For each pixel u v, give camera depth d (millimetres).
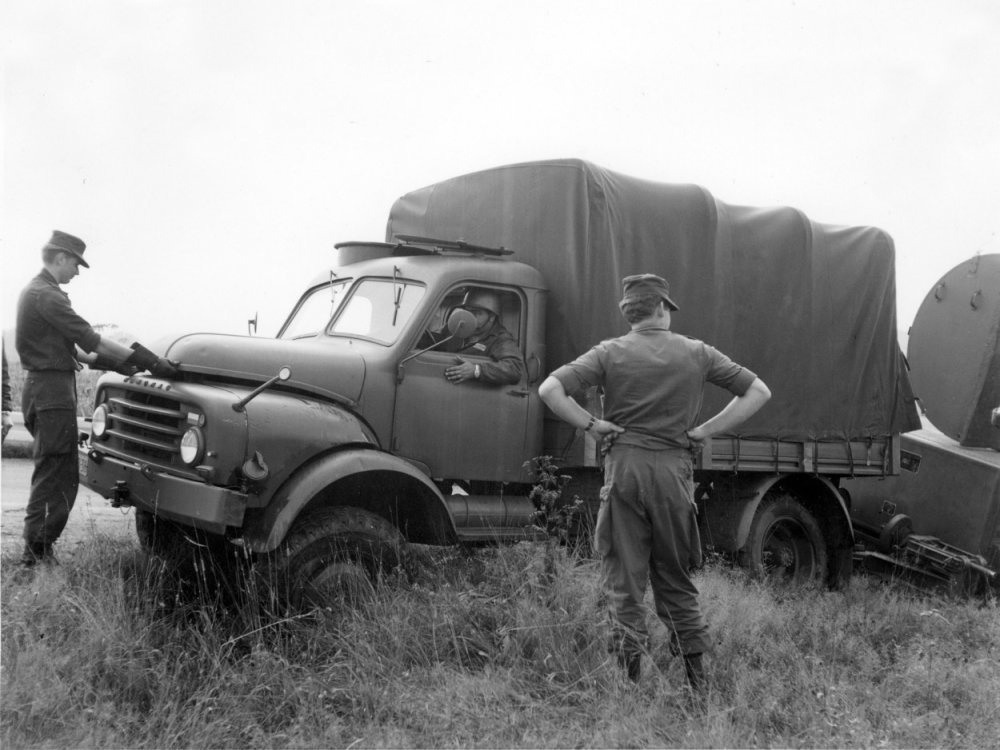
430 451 5359
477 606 4664
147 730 3484
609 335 5957
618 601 4156
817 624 5398
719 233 6727
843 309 7445
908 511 8250
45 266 5383
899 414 7852
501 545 5395
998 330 8016
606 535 4230
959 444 8156
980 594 7586
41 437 5207
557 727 3672
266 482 4543
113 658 3939
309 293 6277
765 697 4020
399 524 5156
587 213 5930
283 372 4559
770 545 7203
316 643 4207
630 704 3789
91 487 5168
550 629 4457
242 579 4781
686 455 4211
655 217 6406
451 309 5598
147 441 4785
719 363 4309
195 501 4406
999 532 7629
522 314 5816
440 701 3805
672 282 6465
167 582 5062
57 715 3510
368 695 3830
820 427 7258
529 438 5738
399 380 5266
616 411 4211
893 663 4918
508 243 6199
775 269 7059
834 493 7344
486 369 5512
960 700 4293
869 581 7809
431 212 6793
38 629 4094
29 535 5164
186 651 4074
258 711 3729
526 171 6168
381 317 5586
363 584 4570
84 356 5488
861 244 7660
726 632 4875
